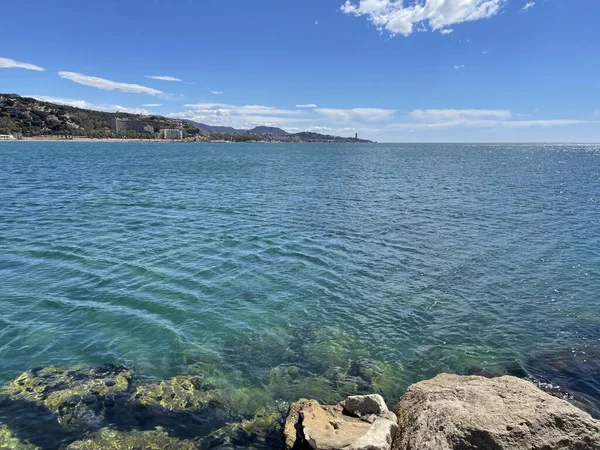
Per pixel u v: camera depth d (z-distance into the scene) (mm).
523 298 13453
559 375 9281
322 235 20578
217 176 49125
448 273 15547
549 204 31547
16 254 15992
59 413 7457
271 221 23516
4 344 9648
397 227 22781
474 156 125812
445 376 8156
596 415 7867
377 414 7277
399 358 9906
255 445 6992
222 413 7738
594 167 74188
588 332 11289
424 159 104188
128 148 148375
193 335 10484
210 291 13203
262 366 9344
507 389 6547
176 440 6996
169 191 34688
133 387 8312
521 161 95375
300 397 8320
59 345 9727
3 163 58344
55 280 13555
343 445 6148
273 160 88688
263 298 12859
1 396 7832
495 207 29906
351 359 9781
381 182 46031
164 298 12516
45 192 31891
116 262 15453
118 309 11672
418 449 5773
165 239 18891
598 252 18500
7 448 6605
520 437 5402
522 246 19328
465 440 5520
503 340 10812
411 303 12891
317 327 11211
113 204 27484
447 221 24672
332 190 38031
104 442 6844
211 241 18797
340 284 14195
